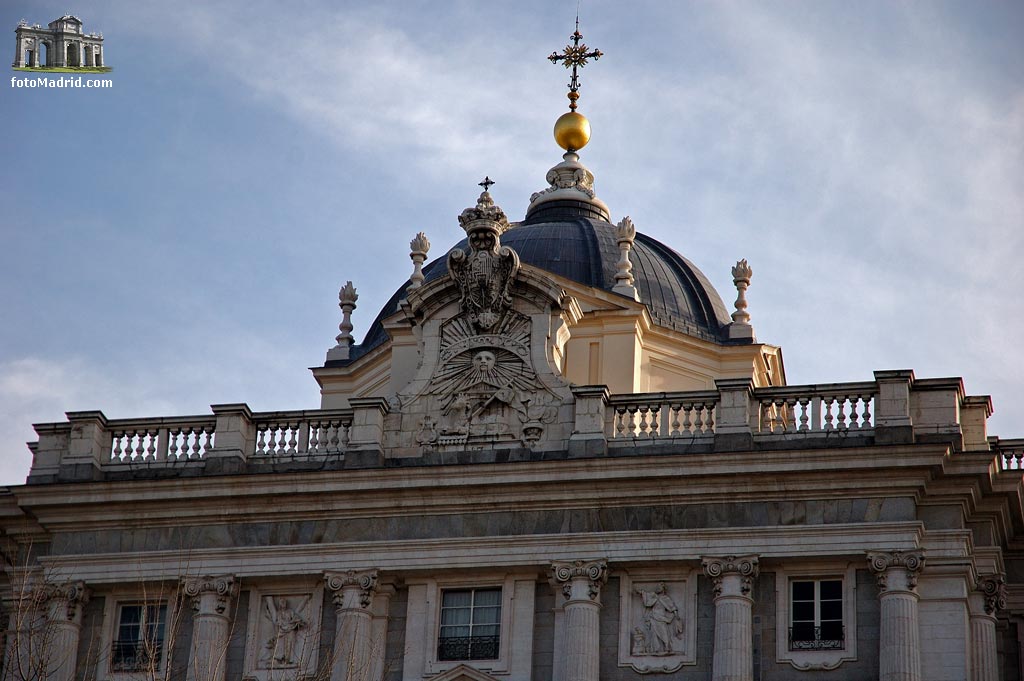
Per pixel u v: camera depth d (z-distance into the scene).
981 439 71.69
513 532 71.25
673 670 69.06
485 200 77.75
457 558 71.12
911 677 66.69
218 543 73.19
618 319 80.25
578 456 71.00
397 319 79.69
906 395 70.00
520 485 71.12
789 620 68.94
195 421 74.94
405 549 71.62
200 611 72.19
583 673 68.75
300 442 74.25
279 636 71.94
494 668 70.06
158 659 72.69
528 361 73.38
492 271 74.25
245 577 72.44
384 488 71.88
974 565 69.25
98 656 72.94
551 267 84.31
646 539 70.00
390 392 78.94
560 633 70.06
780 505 69.81
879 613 68.06
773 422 71.19
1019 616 71.69
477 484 71.25
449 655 70.75
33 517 75.19
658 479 70.25
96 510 74.00
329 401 83.81
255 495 72.75
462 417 73.12
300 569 72.00
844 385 70.62
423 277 86.00
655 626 69.62
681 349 82.31
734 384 71.19
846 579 68.88
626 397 72.25
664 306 84.19
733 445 70.25
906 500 68.94
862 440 69.75
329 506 72.50
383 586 71.81
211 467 73.62
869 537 68.62
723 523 69.94
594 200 90.50
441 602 71.56
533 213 90.31
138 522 73.88
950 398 70.25
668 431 71.69
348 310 87.06
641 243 89.25
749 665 68.06
